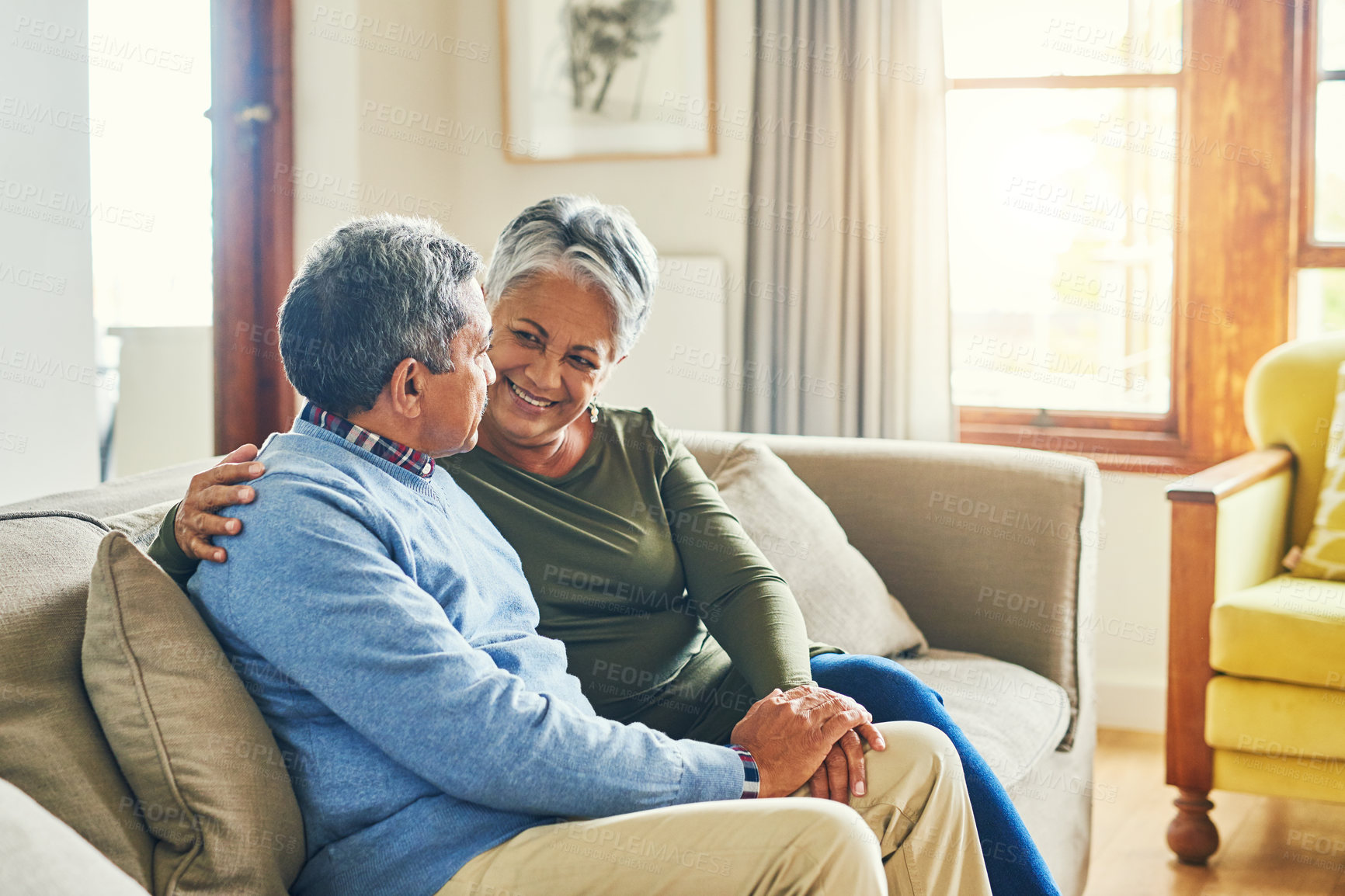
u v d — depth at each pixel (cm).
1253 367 289
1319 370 259
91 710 101
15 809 71
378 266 107
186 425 328
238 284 300
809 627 185
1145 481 298
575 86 331
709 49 318
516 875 100
